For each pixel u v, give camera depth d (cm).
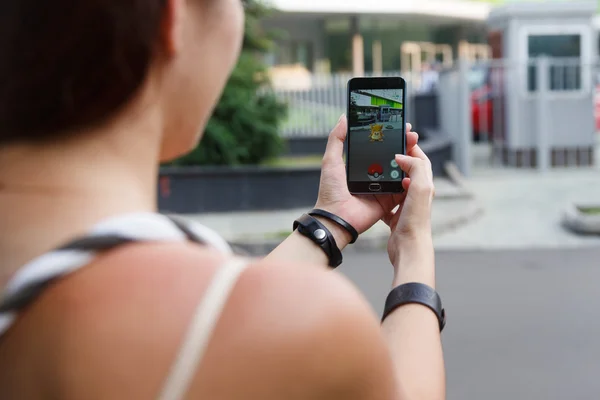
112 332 77
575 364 497
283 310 78
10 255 82
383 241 891
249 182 1094
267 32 1329
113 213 83
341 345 79
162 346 76
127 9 81
